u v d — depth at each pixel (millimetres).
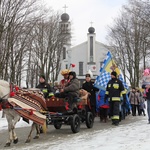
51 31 46094
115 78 15531
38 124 11477
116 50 49594
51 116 12578
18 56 27438
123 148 8516
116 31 47969
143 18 28984
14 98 10336
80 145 9641
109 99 15461
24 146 10234
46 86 13641
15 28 22469
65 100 12750
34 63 45156
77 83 13148
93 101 16641
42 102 11500
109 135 11242
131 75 49062
